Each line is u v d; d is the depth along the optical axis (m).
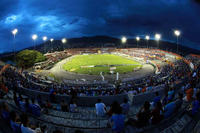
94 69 61.38
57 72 57.69
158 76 38.00
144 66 66.62
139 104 13.03
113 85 35.38
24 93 17.92
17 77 31.39
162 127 6.84
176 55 80.75
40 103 12.54
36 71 60.00
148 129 6.73
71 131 7.94
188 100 10.48
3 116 7.36
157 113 7.17
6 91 14.42
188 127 6.68
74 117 9.77
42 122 9.02
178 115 7.86
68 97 14.90
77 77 50.00
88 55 111.69
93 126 8.25
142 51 108.06
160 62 71.88
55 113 10.57
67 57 100.19
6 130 6.50
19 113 9.79
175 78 28.50
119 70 58.91
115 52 120.56
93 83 38.47
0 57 67.19
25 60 67.94
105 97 14.58
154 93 14.35
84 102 14.76
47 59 84.06
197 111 7.47
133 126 6.93
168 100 11.52
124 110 9.05
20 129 6.53
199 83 16.14
